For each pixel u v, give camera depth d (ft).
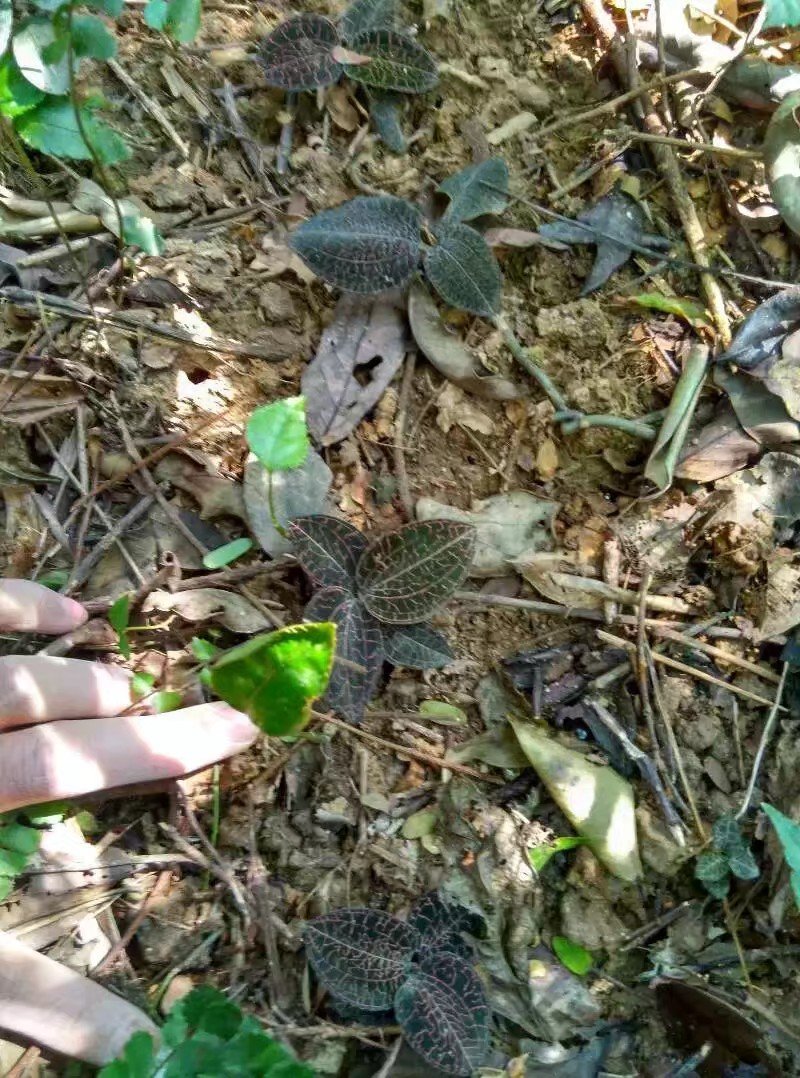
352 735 0.70
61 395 0.72
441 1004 0.62
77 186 0.74
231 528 0.72
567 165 0.80
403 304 0.75
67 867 0.64
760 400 0.74
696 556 0.75
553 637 0.74
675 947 0.69
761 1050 0.64
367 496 0.74
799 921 0.69
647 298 0.77
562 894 0.69
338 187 0.77
